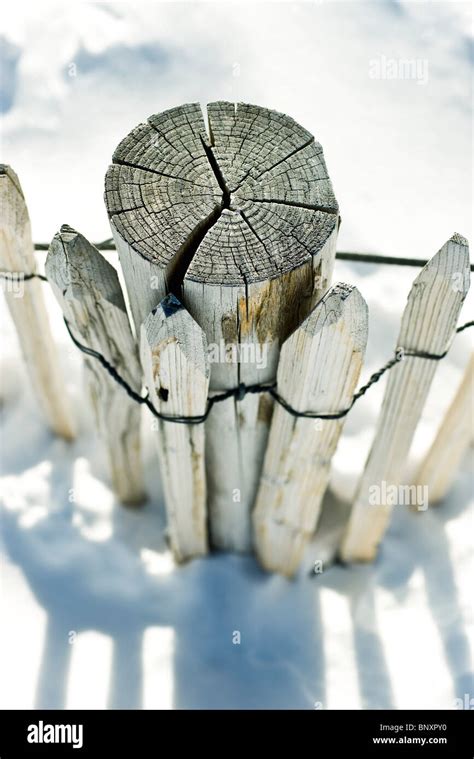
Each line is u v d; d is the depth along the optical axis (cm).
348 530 252
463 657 243
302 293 177
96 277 188
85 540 263
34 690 238
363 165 352
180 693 239
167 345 172
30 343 242
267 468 223
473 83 375
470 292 312
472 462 284
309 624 251
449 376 301
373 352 303
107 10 379
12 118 361
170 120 182
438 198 345
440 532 269
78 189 346
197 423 198
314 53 380
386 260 220
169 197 173
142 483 268
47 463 279
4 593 255
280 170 176
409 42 385
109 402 228
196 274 167
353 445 283
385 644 247
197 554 261
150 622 252
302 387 188
